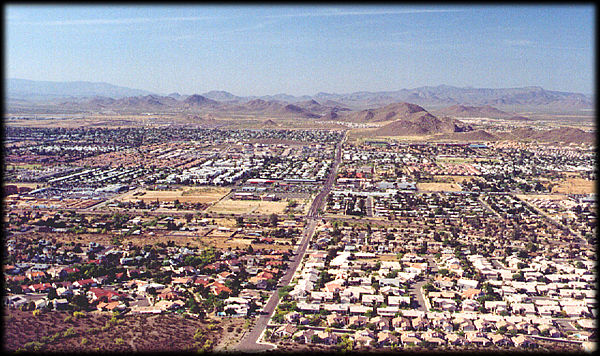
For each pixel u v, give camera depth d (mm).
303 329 180875
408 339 174250
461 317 189500
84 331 174125
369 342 172125
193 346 165000
